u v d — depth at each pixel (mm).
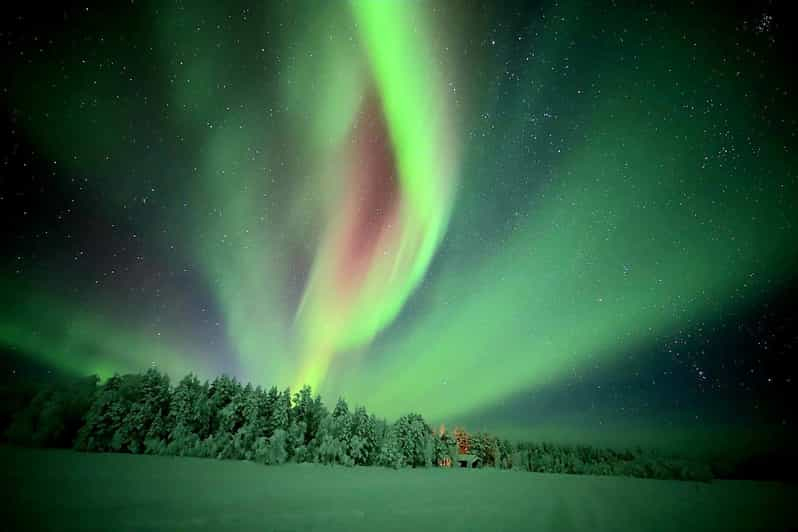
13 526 11078
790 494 35000
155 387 32156
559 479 40031
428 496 22453
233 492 18797
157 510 14094
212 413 34594
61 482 17188
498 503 21484
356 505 17969
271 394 38031
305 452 36281
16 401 28281
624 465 51500
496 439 58969
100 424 28422
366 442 40688
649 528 17094
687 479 47000
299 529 13031
